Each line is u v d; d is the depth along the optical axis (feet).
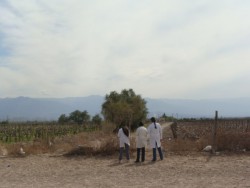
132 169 53.21
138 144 59.11
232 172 49.55
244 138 68.28
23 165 58.70
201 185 41.93
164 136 135.03
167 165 55.67
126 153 61.11
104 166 56.39
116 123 147.95
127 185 42.80
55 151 75.61
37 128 196.85
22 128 199.31
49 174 51.03
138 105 167.43
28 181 46.34
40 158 65.62
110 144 68.74
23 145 78.13
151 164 56.90
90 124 232.94
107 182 44.80
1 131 180.14
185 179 45.65
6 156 68.54
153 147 59.77
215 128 67.62
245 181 43.78
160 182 44.14
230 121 147.84
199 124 149.48
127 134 60.54
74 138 107.55
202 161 58.44
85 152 67.92
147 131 59.98
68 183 44.70
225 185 41.70
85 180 46.37
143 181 44.96
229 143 67.67
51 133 177.58
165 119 291.17
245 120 147.64
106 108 157.58
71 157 65.98
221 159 59.93
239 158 60.49
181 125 147.95
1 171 53.72
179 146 70.03
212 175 47.85
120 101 158.51
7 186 43.27
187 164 56.08
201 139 72.59
